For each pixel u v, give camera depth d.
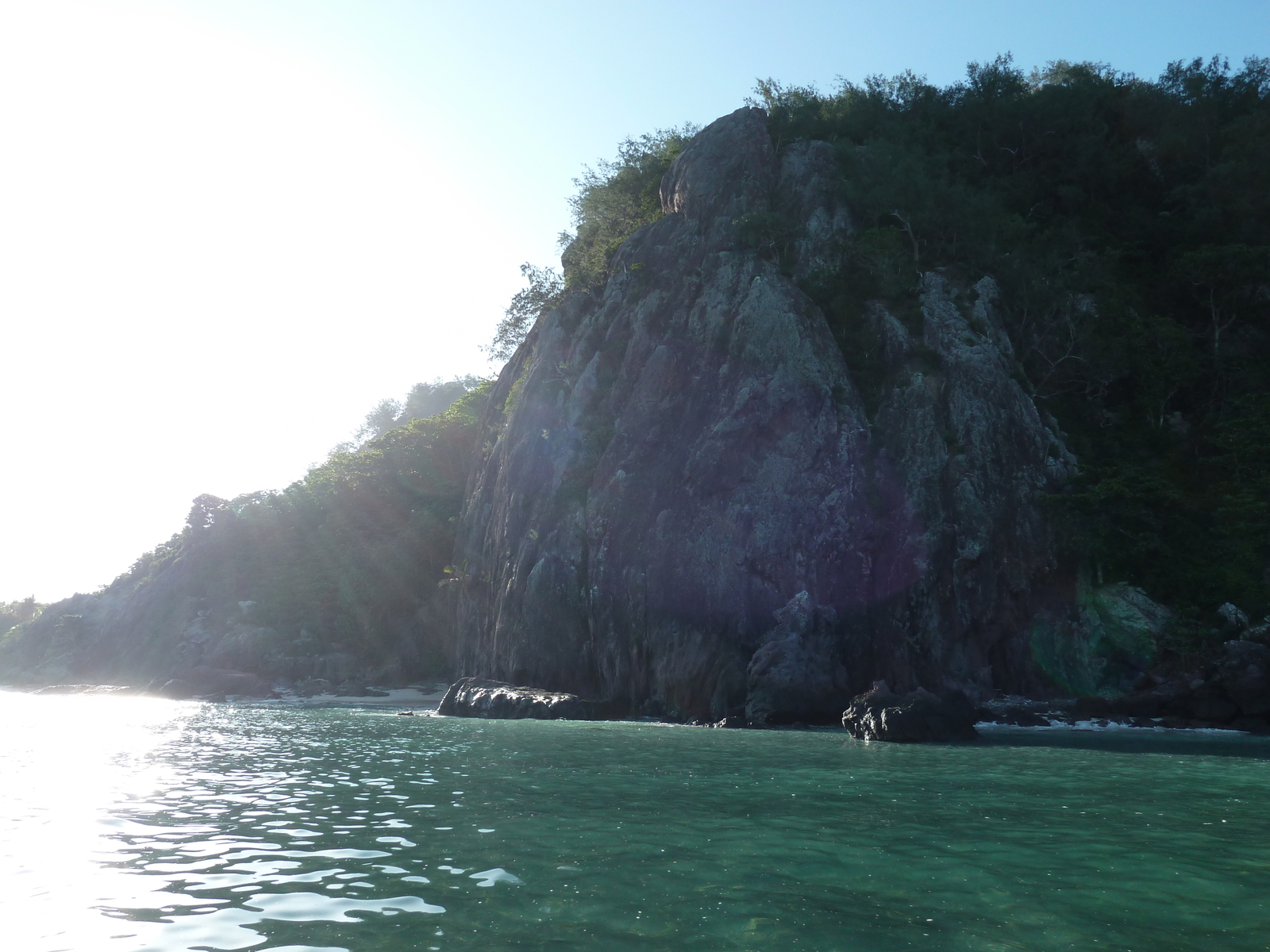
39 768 20.55
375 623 81.12
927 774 19.36
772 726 36.50
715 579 43.62
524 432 60.34
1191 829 12.72
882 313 53.28
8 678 100.75
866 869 10.10
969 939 7.62
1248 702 35.22
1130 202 71.94
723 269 55.03
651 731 32.69
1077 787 17.34
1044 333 56.78
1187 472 52.47
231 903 8.58
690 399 50.72
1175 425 56.06
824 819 13.38
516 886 9.24
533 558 52.50
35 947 7.22
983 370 48.81
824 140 68.75
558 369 60.94
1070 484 46.72
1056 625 43.53
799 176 62.88
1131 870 10.12
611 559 47.88
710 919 8.09
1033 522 45.12
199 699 67.88
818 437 46.56
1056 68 97.50
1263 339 60.16
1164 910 8.56
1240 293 60.22
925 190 60.12
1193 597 43.75
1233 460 50.47
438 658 74.31
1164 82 82.12
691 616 43.56
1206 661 38.97
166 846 11.26
